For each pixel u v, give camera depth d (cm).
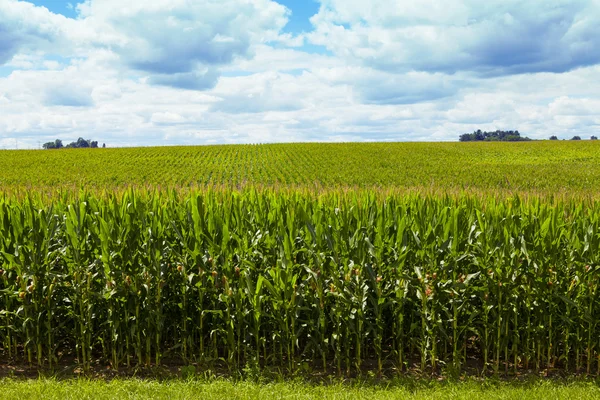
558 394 624
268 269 748
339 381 696
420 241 765
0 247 761
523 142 8131
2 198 972
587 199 1011
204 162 5206
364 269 746
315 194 1118
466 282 725
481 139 15800
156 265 748
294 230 762
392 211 856
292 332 723
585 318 739
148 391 617
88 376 708
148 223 795
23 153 6231
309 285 757
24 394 591
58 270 843
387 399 598
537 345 786
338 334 723
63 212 884
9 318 754
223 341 771
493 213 854
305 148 6800
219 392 618
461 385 667
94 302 755
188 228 809
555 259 749
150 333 747
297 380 685
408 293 772
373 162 5128
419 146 7256
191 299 768
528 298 750
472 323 775
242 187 1199
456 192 1111
